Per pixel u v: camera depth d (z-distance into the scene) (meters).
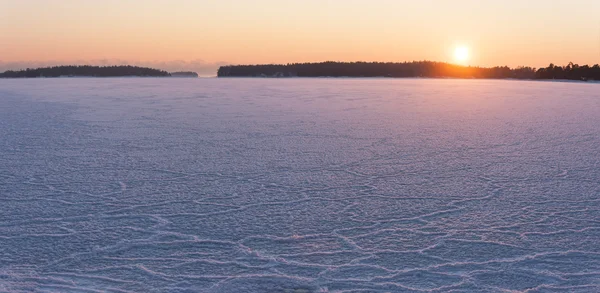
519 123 9.88
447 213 4.02
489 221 3.82
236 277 2.86
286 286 2.75
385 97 17.86
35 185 4.86
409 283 2.79
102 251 3.21
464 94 20.25
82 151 6.66
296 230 3.61
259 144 7.21
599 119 10.55
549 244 3.35
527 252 3.21
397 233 3.56
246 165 5.77
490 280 2.82
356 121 10.10
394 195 4.54
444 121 10.21
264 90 22.30
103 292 2.68
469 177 5.23
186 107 13.19
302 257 3.13
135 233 3.54
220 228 3.65
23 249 3.24
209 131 8.55
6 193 4.57
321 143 7.32
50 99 15.93
